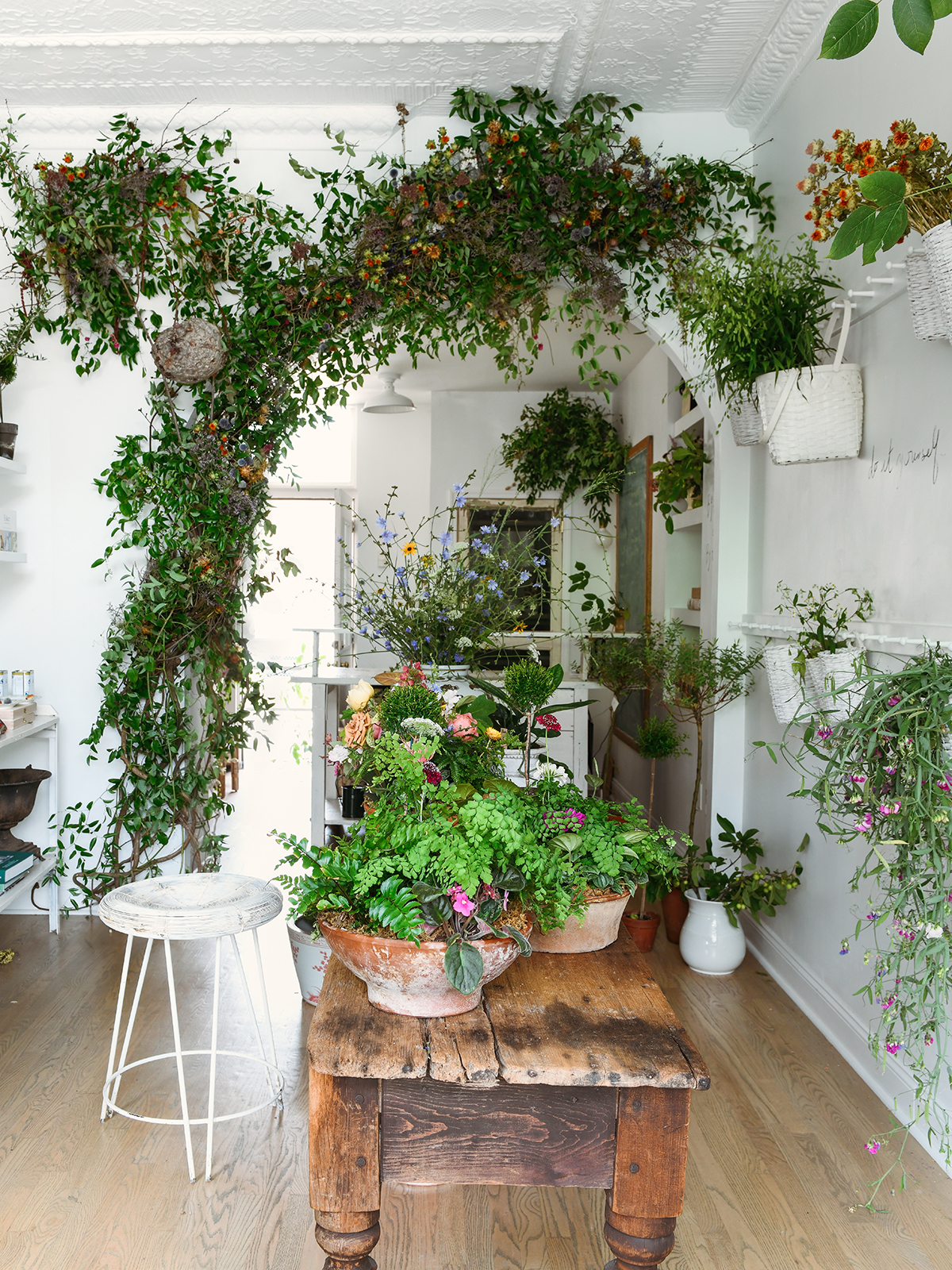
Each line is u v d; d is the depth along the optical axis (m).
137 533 4.17
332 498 8.97
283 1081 2.98
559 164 4.02
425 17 3.52
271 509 4.44
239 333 4.17
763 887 3.69
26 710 4.21
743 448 4.31
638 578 6.70
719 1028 3.40
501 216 4.07
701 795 4.57
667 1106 1.56
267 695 9.47
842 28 1.34
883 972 2.33
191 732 4.25
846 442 3.04
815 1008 3.45
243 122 4.21
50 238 4.09
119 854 4.38
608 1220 1.61
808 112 3.65
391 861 1.63
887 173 1.70
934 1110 2.59
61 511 4.34
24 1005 3.49
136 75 3.94
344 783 3.52
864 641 2.98
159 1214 2.33
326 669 4.39
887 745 2.19
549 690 1.97
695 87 4.02
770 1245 2.25
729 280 3.29
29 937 4.16
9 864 3.88
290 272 4.18
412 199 4.04
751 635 4.21
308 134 4.24
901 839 2.20
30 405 4.31
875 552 3.01
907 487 2.79
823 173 2.39
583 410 7.29
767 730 4.03
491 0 3.40
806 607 3.56
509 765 2.61
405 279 4.13
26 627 4.38
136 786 4.24
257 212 4.17
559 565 7.64
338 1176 1.55
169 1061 3.09
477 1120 1.57
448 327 4.28
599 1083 1.49
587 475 7.27
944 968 2.07
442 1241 2.28
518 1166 1.57
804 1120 2.80
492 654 5.20
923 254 2.31
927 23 1.31
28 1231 2.26
